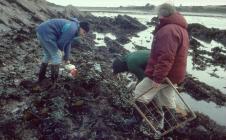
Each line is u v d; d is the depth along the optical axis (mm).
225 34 10523
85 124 3035
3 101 3316
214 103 4414
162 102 2982
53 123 2945
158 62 2662
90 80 3748
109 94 3646
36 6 9992
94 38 8711
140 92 2928
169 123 3055
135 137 3012
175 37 2648
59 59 3561
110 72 4734
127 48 7727
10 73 4062
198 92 4688
